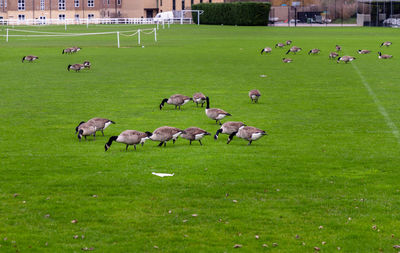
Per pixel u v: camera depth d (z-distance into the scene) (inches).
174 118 1024.9
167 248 477.4
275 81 1530.5
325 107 1143.6
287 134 908.6
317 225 528.4
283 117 1044.5
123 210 562.6
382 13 4773.6
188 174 680.4
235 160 742.5
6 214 553.3
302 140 867.4
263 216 547.5
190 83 1491.1
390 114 1067.3
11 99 1237.1
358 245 483.5
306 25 5142.7
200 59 2134.6
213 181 653.9
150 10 6225.4
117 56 2266.2
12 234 503.8
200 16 5285.4
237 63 1994.3
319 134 909.8
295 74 1678.2
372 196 605.6
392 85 1429.6
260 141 858.8
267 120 1016.9
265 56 2251.5
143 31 4067.4
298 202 586.9
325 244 485.7
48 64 1975.9
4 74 1684.3
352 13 5846.5
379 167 717.9
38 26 4658.0
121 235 503.5
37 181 656.4
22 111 1101.1
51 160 745.6
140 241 490.6
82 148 810.8
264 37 3385.8
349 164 731.4
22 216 548.4
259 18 4847.4
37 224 528.4
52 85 1457.9
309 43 2881.4
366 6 5073.8
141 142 807.7
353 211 562.3
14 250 471.5
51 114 1071.6
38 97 1264.8
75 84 1477.6
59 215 550.0
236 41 3063.5
